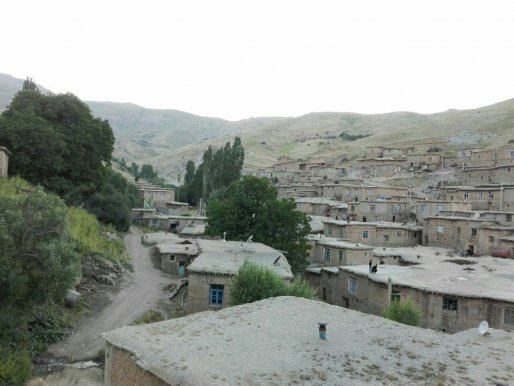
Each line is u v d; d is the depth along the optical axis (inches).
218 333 429.7
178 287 1425.9
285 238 1740.9
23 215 810.8
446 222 2273.6
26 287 772.6
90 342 970.1
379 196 3336.6
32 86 2300.7
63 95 2006.6
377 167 4436.5
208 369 345.7
